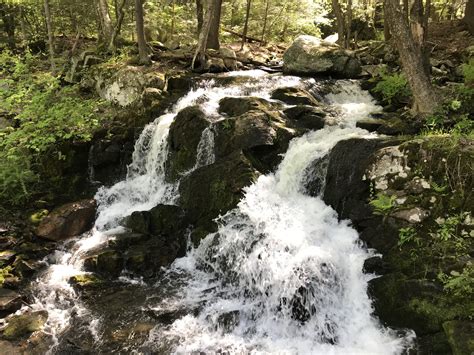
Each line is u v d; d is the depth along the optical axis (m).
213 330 5.72
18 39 17.97
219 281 6.61
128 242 7.57
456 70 10.30
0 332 5.82
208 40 14.30
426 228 5.64
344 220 6.65
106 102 11.16
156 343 5.51
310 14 17.55
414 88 7.85
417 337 5.07
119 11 13.64
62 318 6.11
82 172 9.78
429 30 14.28
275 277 5.93
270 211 6.96
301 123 8.59
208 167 7.99
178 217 7.84
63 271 7.16
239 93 10.39
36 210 8.68
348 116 8.77
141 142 9.75
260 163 7.87
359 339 5.34
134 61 12.32
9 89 11.19
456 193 5.62
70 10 17.09
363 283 5.76
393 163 6.25
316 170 7.24
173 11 16.64
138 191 9.30
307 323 5.62
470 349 4.46
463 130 7.04
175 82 11.04
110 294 6.61
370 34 17.06
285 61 12.16
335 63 11.46
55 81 10.75
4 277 6.89
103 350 5.45
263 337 5.60
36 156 9.73
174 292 6.54
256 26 18.50
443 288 5.11
